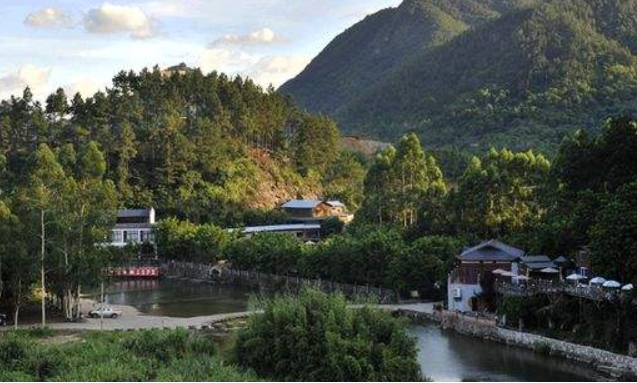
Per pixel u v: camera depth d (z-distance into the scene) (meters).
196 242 175.12
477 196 136.38
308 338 66.00
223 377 62.25
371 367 64.31
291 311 67.62
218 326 103.50
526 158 138.00
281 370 65.75
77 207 113.44
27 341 74.94
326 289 134.38
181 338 74.31
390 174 172.50
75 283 110.94
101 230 113.19
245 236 175.62
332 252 134.88
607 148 109.25
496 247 107.31
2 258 102.44
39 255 105.38
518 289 92.94
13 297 114.25
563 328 85.00
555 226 107.06
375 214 169.25
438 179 174.25
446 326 100.75
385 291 122.69
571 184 113.75
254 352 67.69
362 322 67.50
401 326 68.69
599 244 81.94
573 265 100.19
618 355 74.19
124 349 72.50
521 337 87.25
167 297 139.12
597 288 80.31
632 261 77.75
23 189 127.62
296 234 194.00
